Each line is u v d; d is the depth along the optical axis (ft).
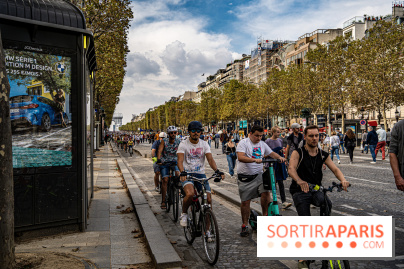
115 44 67.41
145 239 17.48
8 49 16.52
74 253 15.43
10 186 11.55
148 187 37.78
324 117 162.61
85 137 19.24
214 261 14.35
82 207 18.79
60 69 17.98
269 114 186.39
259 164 18.19
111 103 129.90
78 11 18.80
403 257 14.82
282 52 278.87
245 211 18.35
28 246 16.22
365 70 95.09
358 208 24.11
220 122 314.35
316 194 12.80
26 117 16.94
